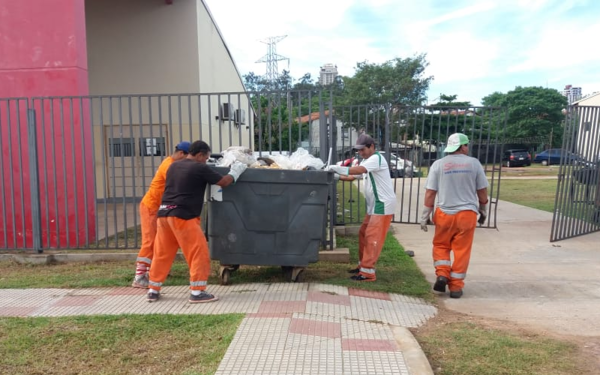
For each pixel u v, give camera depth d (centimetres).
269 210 507
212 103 1333
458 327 427
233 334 378
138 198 1230
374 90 3625
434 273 616
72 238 720
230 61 1589
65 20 709
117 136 1236
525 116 4350
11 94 716
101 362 344
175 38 1215
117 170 1241
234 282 540
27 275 595
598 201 862
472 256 696
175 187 458
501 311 478
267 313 425
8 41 714
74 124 705
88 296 495
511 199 1362
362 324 408
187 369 330
